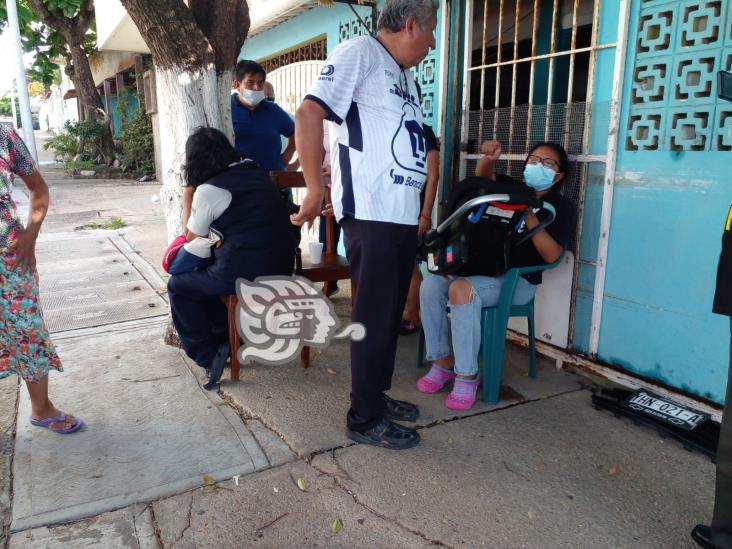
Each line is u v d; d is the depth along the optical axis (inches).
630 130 114.8
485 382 119.7
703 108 102.3
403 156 94.0
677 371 112.4
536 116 134.3
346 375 131.6
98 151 657.6
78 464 97.2
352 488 91.9
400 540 81.0
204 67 129.7
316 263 144.0
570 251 130.3
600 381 126.7
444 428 110.1
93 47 710.5
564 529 83.3
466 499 89.4
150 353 143.9
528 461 99.5
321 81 89.6
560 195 120.4
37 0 577.0
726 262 72.2
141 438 105.3
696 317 107.9
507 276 116.0
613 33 115.4
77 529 82.2
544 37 171.5
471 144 154.2
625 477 95.2
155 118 526.9
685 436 103.4
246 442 104.3
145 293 192.5
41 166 698.8
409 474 95.4
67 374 131.5
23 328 98.3
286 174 144.9
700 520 85.3
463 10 151.7
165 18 124.0
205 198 116.3
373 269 95.1
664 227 111.0
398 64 95.7
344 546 79.9
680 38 104.5
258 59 287.3
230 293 120.8
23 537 80.4
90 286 199.9
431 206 136.6
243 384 126.7
